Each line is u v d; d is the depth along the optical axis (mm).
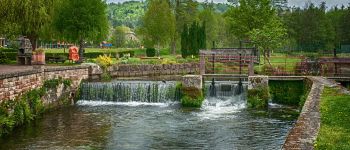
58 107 28312
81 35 43781
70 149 17156
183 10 79625
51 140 18656
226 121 23250
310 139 11172
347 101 17406
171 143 18266
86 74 35531
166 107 28469
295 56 58625
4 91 20703
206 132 20406
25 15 38844
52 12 43000
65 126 21812
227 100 30000
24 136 19375
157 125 22156
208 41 89812
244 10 57656
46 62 42438
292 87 30281
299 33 92000
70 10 43188
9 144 17859
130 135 19797
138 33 66312
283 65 40156
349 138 11148
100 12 44656
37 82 25750
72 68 31812
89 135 19750
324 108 15727
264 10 56969
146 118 24250
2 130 19516
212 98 30344
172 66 48688
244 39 59562
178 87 30328
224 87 30891
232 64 40969
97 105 29547
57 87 28391
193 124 22422
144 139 19016
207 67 39812
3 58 41844
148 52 62688
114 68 43031
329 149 10133
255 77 29188
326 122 13383
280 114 25594
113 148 17391
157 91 30609
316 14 93812
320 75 34000
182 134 20000
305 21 91938
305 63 35094
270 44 45781
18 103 22172
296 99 29922
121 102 30875
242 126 21828
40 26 41812
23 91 23359
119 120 23578
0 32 38938
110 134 19984
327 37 90812
